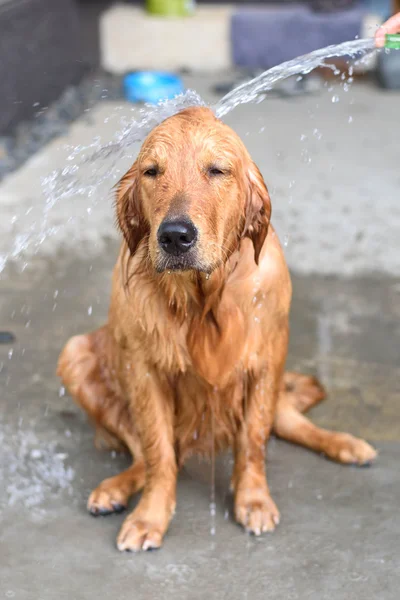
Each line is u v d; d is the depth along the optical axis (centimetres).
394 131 798
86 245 559
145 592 267
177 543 292
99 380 334
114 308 299
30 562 283
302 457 343
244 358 295
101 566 280
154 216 256
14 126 784
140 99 872
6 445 355
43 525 303
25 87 808
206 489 325
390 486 322
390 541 290
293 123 826
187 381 304
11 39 770
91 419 348
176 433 320
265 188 279
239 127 812
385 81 934
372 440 353
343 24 981
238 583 270
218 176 261
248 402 308
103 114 841
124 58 1041
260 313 290
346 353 429
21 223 579
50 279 515
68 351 336
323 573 274
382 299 488
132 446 331
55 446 356
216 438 322
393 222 584
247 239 283
